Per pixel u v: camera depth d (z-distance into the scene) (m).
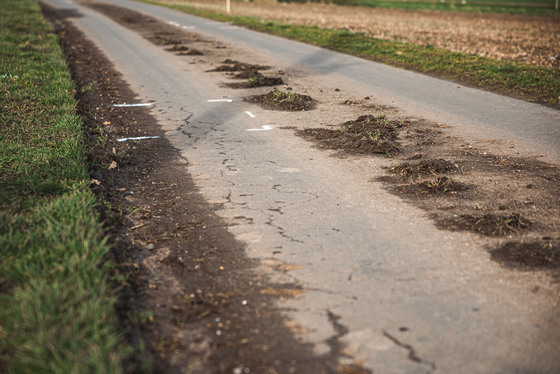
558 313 3.80
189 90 12.03
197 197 6.08
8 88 10.48
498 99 11.11
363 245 4.87
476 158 7.36
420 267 4.46
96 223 4.88
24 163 6.36
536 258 4.57
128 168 7.03
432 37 23.78
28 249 4.25
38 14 29.22
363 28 27.31
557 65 15.56
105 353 3.16
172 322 3.78
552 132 8.58
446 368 3.26
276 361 3.35
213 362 3.35
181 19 30.75
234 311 3.91
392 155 7.54
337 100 11.09
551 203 5.75
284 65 15.50
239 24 27.70
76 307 3.54
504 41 22.56
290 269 4.48
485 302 3.95
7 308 3.55
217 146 8.01
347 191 6.21
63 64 13.84
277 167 7.08
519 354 3.38
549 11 46.53
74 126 8.04
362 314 3.83
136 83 12.80
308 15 36.50
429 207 5.71
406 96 11.49
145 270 4.50
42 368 3.03
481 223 5.26
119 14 33.69
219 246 4.90
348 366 3.29
